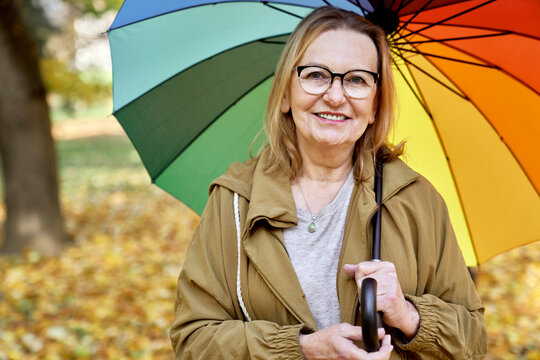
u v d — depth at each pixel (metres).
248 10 2.02
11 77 7.11
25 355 4.56
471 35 1.82
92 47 12.98
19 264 6.91
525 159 1.96
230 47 2.07
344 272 1.55
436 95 2.01
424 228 1.60
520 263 6.73
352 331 1.45
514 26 1.71
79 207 10.57
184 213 9.93
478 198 2.04
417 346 1.51
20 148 7.29
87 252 7.45
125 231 8.77
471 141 2.01
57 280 6.35
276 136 1.69
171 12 1.99
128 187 12.65
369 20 1.76
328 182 1.68
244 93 2.14
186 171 2.21
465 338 1.55
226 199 1.69
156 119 2.10
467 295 1.65
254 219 1.58
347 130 1.59
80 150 19.20
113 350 4.70
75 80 12.62
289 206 1.62
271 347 1.49
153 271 6.80
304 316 1.54
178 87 2.10
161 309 5.57
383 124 1.68
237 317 1.64
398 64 2.00
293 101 1.63
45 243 7.40
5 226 7.44
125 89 2.03
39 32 13.90
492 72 1.90
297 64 1.61
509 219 2.03
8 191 7.38
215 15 2.02
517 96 1.90
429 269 1.60
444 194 2.07
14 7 6.86
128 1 1.97
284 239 1.62
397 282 1.47
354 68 1.56
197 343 1.58
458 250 1.68
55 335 4.88
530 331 5.08
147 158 2.13
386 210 1.62
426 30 1.89
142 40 2.03
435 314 1.52
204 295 1.65
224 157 2.19
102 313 5.39
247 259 1.62
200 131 2.17
